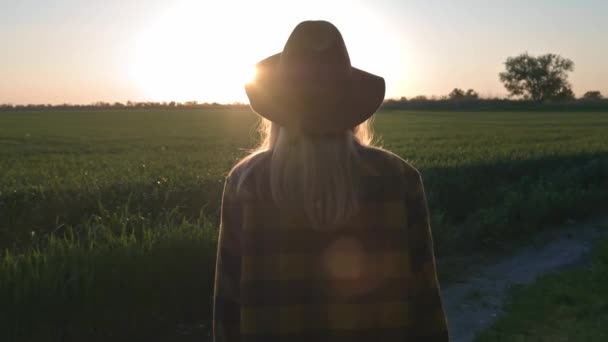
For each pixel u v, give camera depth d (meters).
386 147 23.50
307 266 1.65
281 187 1.66
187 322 5.93
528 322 5.95
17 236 8.48
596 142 26.52
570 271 7.86
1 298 4.76
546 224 10.83
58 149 26.56
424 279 1.79
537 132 38.66
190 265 6.06
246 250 1.67
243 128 47.59
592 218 11.50
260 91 1.67
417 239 1.77
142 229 7.47
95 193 10.09
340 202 1.63
